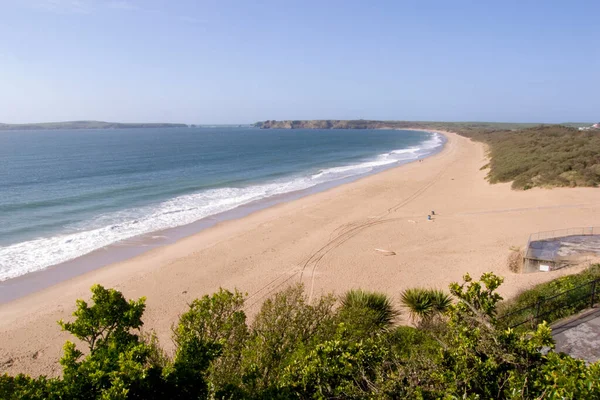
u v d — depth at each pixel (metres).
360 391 5.54
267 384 6.59
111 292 5.90
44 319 14.91
